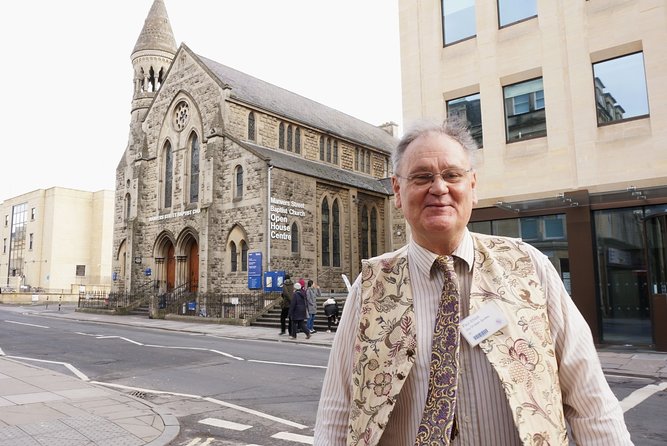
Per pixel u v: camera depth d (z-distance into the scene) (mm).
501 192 15109
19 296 47812
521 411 1513
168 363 11906
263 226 25500
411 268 1861
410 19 17578
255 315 22875
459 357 1626
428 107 16875
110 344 15758
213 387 9156
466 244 1837
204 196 28484
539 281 1796
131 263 32312
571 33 14188
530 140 14773
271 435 6195
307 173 27969
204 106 29734
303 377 9914
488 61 15672
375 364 1733
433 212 1784
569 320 1774
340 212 31328
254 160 26531
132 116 36188
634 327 13000
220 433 6293
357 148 37688
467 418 1584
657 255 12688
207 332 19531
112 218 61406
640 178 12875
